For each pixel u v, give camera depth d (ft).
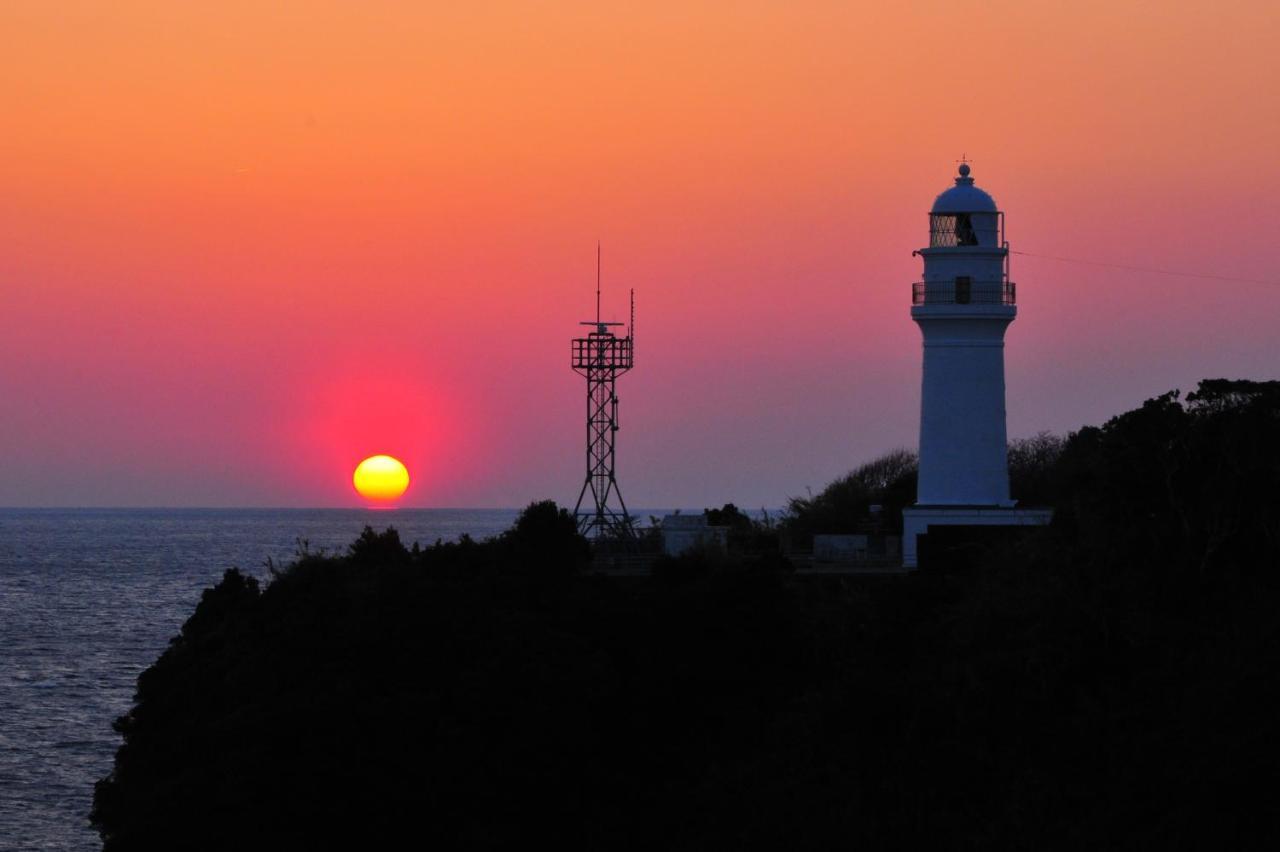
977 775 646.74
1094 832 594.24
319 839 632.38
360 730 646.33
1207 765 585.22
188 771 647.97
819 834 639.35
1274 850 560.20
